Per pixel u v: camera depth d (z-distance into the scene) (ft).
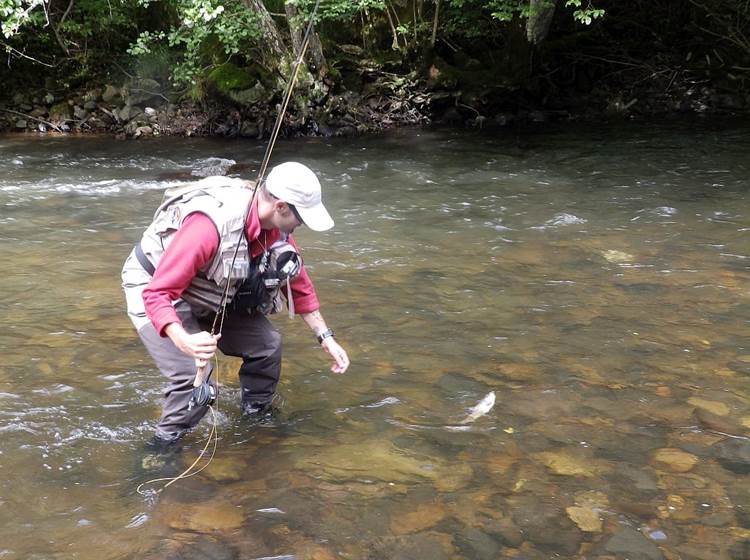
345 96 43.80
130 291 10.04
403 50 46.19
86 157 35.09
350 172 31.96
